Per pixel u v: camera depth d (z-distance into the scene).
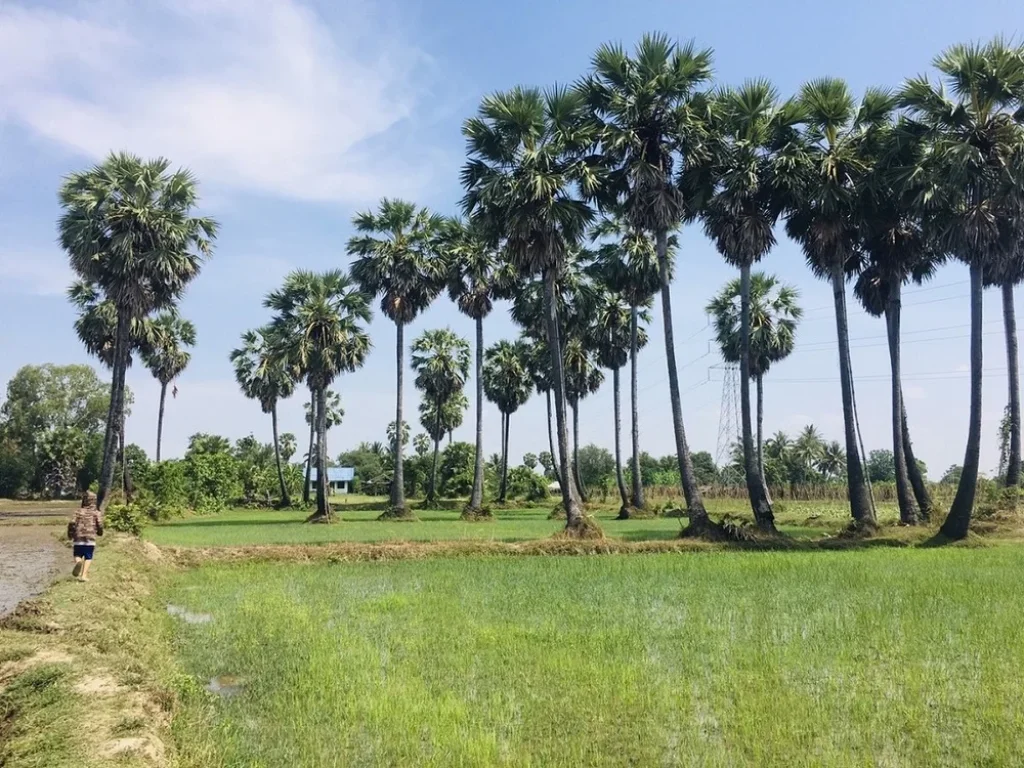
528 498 74.06
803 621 12.86
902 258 31.94
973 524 31.20
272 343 51.16
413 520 45.97
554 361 29.30
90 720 7.00
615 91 29.20
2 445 78.06
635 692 8.91
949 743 7.33
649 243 44.72
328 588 18.06
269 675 9.98
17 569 20.42
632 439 51.31
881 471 105.88
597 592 16.56
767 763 6.89
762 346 50.47
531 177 27.36
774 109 29.66
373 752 7.29
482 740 7.38
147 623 13.01
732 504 58.34
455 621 13.38
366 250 46.41
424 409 83.00
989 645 10.95
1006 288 33.16
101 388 84.00
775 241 30.14
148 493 46.00
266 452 95.50
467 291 48.81
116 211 31.86
